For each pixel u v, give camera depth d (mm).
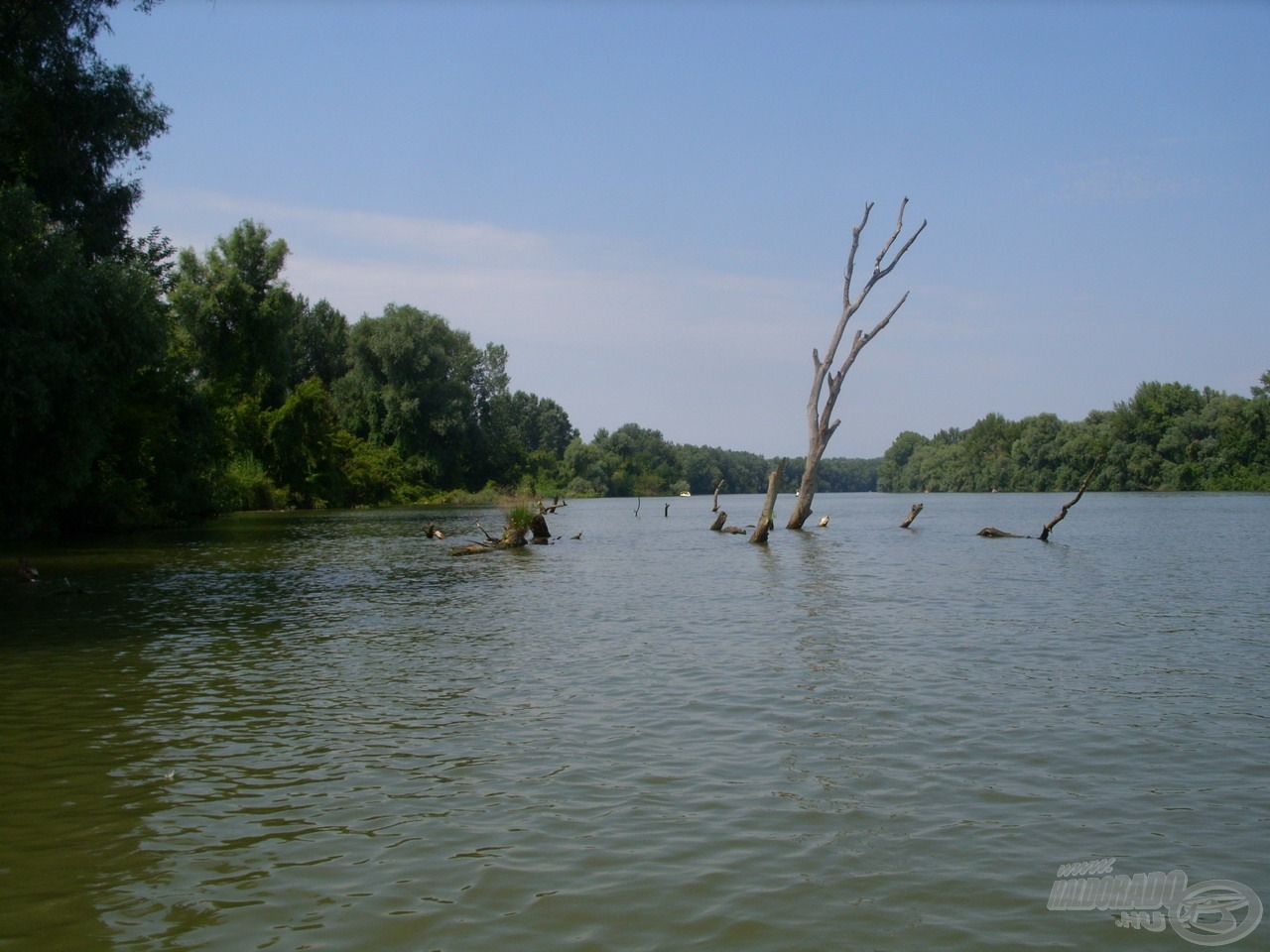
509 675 14469
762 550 40719
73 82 37688
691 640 17625
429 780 9586
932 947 6352
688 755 10367
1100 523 58844
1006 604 22266
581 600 23688
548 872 7461
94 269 36188
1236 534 47938
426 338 104250
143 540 43250
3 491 37219
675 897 7027
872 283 47219
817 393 51562
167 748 10750
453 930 6570
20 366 31781
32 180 38094
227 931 6586
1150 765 9984
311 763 10180
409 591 25562
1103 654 15859
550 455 160250
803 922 6672
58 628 19203
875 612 21125
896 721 11672
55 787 9445
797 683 13773
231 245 76312
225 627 19344
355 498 91750
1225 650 16281
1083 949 6355
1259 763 10039
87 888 7270
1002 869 7520
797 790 9242
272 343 77562
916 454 194750
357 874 7457
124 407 48156
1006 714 11969
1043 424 138875
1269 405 113688
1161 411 121938
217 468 63312
